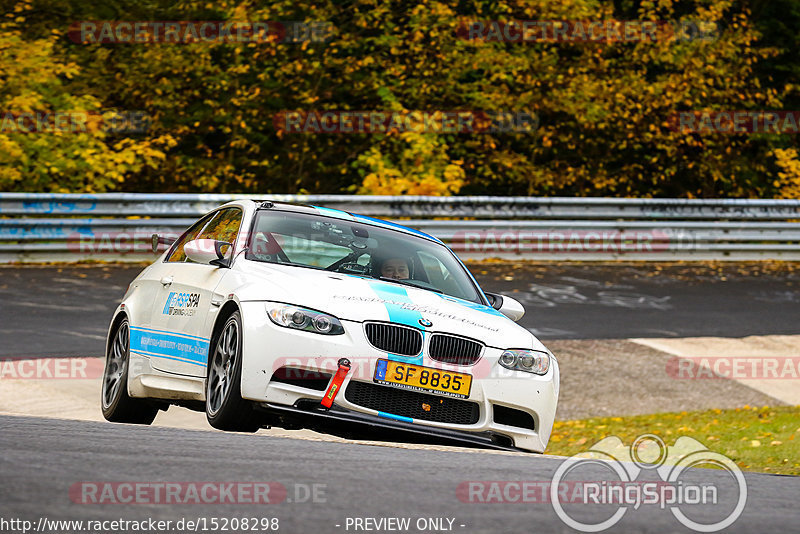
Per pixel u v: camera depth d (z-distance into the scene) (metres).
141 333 20.08
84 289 39.28
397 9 68.00
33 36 63.59
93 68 64.38
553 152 72.25
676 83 68.69
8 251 44.44
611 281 47.19
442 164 61.59
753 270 52.88
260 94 66.94
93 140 55.62
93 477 9.89
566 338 35.69
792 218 57.22
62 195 45.81
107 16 65.56
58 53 63.06
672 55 68.69
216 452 12.31
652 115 70.50
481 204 52.50
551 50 69.06
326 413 16.12
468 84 68.31
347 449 13.80
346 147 70.62
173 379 18.59
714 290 46.66
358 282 17.80
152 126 64.12
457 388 16.69
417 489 10.52
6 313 34.16
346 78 66.44
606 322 38.62
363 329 16.47
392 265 19.44
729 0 69.12
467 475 11.84
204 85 65.69
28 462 10.52
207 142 70.81
